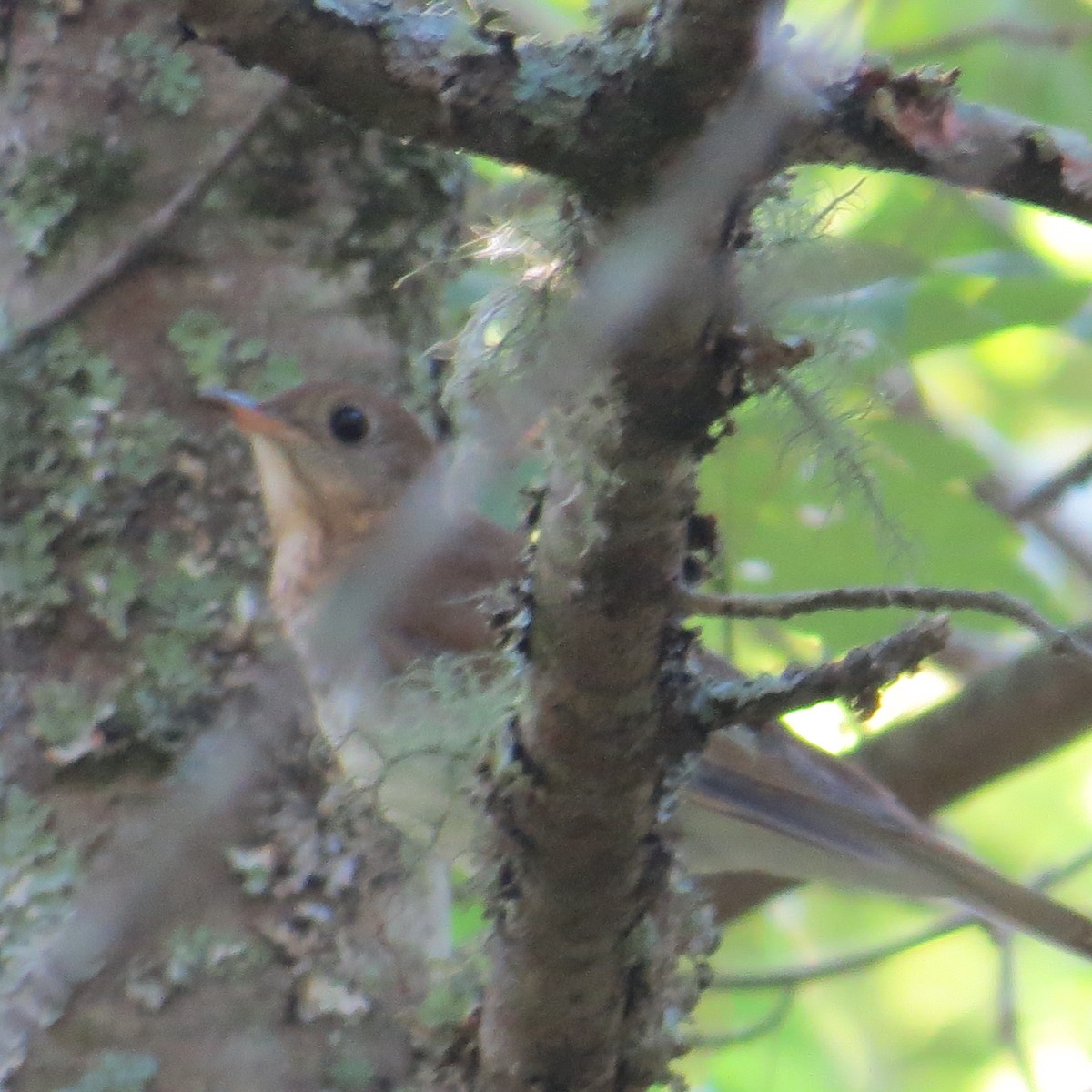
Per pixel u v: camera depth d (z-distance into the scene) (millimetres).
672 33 4262
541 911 5551
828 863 9203
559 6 12320
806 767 9008
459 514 8273
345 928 7336
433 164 8477
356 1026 7207
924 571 10508
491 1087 5953
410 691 7230
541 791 5324
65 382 7754
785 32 4555
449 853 7168
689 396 4598
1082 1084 14656
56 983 6996
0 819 7293
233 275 8031
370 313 8320
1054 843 15102
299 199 8188
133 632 7543
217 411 7844
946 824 14789
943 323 9508
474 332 4883
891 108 4715
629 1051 5883
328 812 7449
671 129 4363
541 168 4457
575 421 4703
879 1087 14023
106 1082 6938
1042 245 13406
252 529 7789
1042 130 4855
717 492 9953
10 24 8203
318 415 8430
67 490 7660
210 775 7039
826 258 4762
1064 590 13266
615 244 4500
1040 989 15188
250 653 7602
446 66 4418
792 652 10961
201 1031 7066
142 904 6926
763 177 4523
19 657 7516
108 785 7336
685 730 5188
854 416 5984
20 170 8055
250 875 7266
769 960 13570
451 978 6316
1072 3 11906
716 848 9172
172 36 8125
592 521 4793
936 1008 14992
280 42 4410
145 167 8047
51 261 7961
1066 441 14633
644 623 4961
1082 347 14367
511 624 5277
